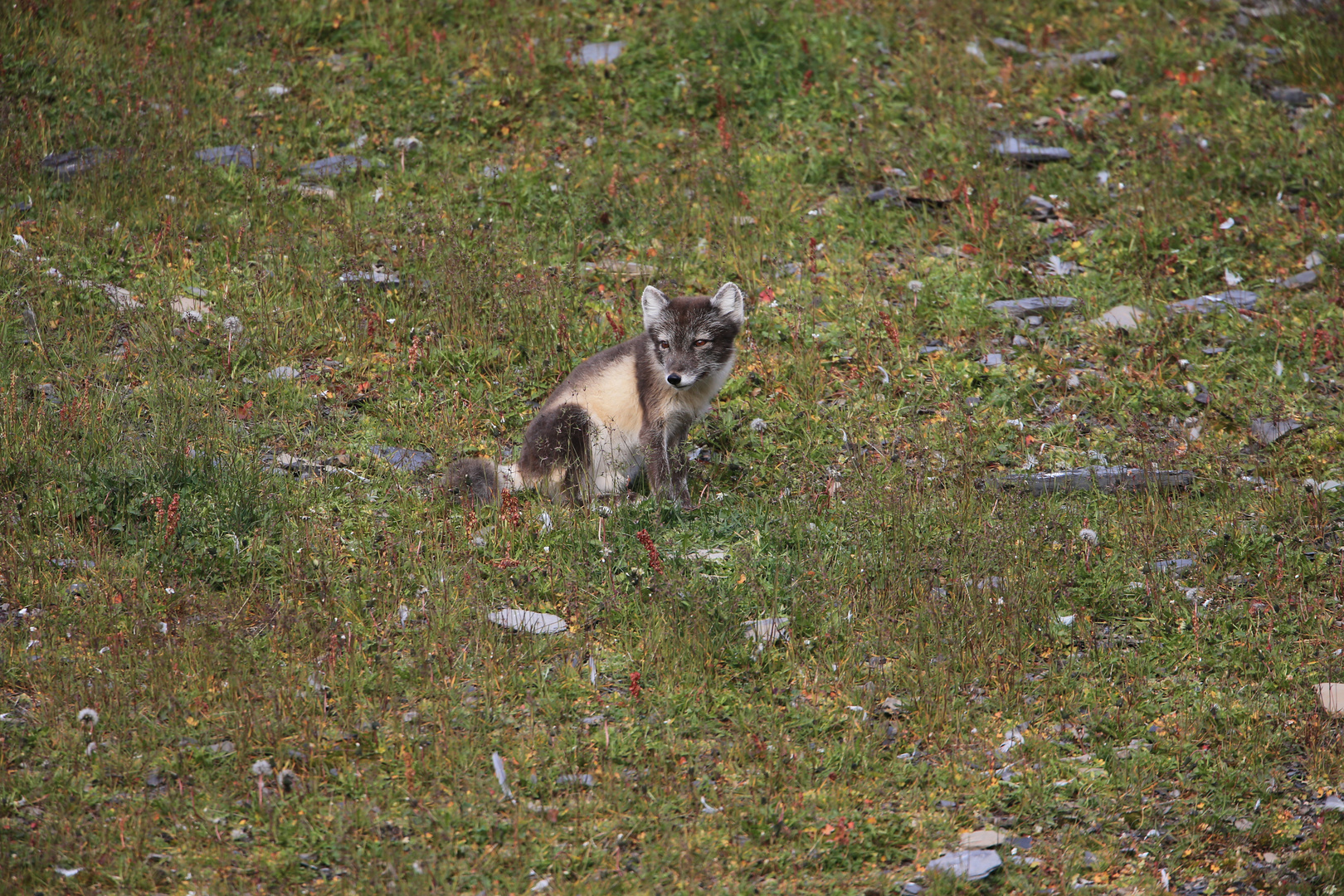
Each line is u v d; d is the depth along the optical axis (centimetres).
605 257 1669
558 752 830
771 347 1492
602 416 1209
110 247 1574
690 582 1020
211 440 1188
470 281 1523
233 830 750
